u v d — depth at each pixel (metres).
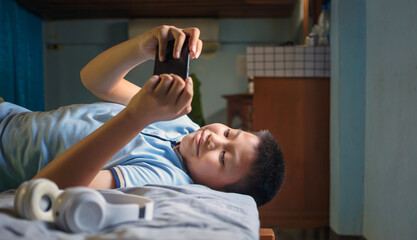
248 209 0.84
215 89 5.64
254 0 3.97
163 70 0.88
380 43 1.94
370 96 2.12
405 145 1.59
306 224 2.54
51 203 0.62
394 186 1.72
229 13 5.13
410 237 1.52
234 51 5.61
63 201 0.55
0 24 3.81
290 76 2.54
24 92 4.35
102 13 5.08
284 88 2.57
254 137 1.21
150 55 1.03
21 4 4.38
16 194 0.60
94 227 0.56
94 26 5.59
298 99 2.56
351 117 2.26
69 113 1.18
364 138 2.24
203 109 5.66
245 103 4.27
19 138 1.11
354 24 2.24
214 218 0.69
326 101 2.55
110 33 5.59
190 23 5.34
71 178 0.77
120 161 1.04
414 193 1.49
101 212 0.56
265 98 2.57
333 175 2.41
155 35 0.96
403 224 1.60
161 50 0.91
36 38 4.84
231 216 0.73
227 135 1.20
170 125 1.30
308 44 2.64
